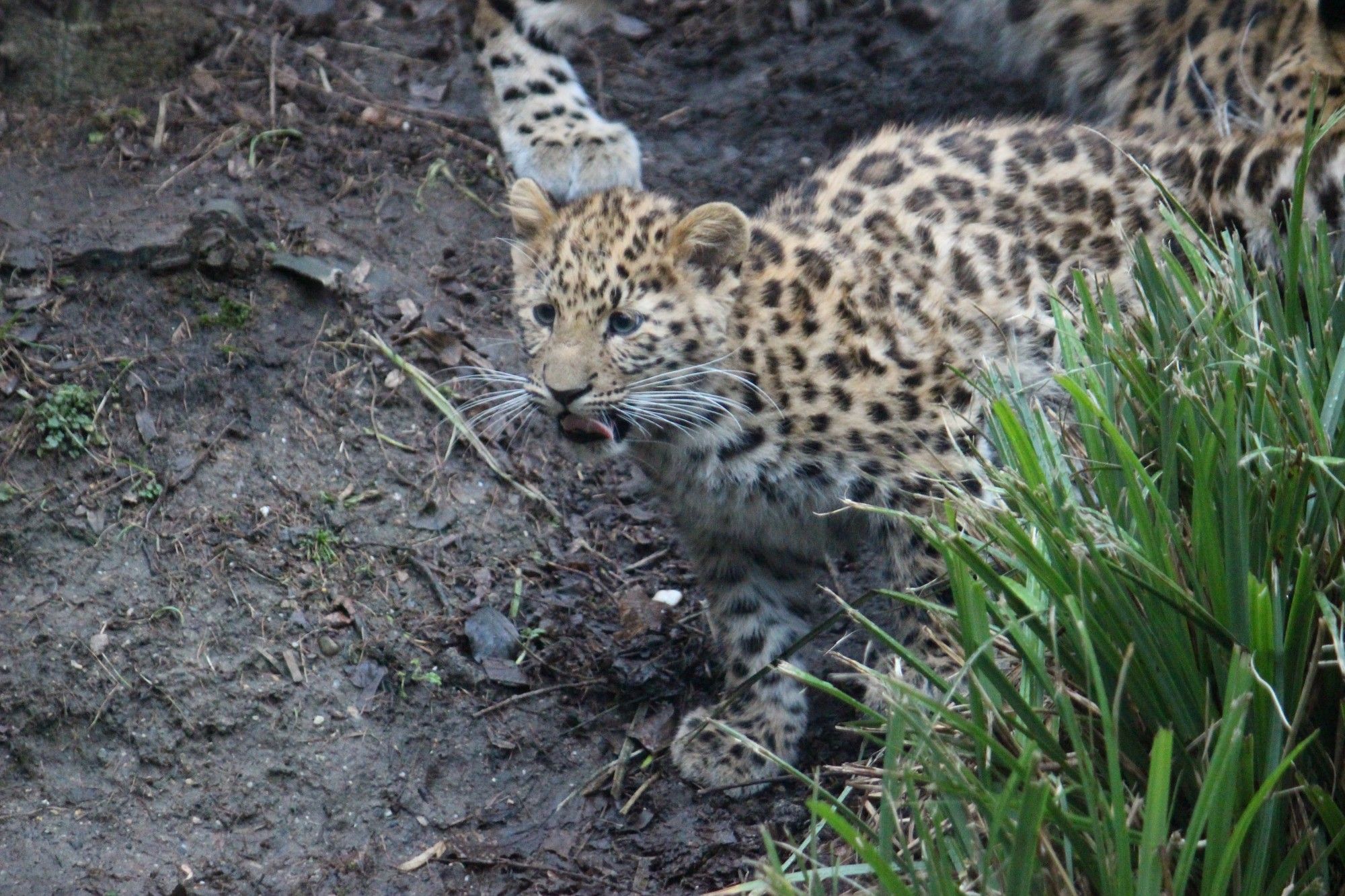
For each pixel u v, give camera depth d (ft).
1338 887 22.06
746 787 32.32
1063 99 44.34
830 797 25.12
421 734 33.32
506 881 30.96
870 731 23.88
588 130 44.55
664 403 31.19
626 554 37.68
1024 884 20.56
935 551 30.89
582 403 30.89
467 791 32.68
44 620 33.12
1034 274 33.94
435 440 38.01
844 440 31.19
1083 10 42.68
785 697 33.27
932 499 28.30
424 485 37.09
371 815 32.01
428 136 44.91
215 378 37.17
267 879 30.71
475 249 42.22
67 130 42.32
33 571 33.81
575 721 33.91
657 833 31.76
